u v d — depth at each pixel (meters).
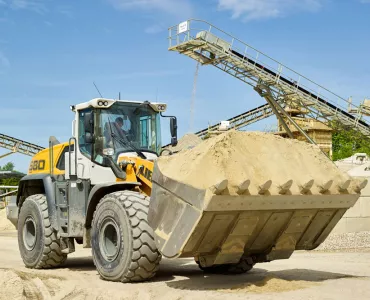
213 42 34.41
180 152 8.38
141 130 10.58
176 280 9.15
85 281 9.23
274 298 7.11
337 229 18.95
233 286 8.24
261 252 8.65
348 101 34.47
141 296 7.73
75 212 10.47
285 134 42.44
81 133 10.71
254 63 34.69
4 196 32.84
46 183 11.41
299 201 7.95
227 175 7.63
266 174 7.98
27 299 7.89
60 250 11.36
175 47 35.06
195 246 7.66
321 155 8.86
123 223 8.74
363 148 42.62
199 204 7.30
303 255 14.16
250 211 7.67
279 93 35.41
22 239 11.98
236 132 8.34
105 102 10.27
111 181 10.01
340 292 7.54
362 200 19.27
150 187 9.31
